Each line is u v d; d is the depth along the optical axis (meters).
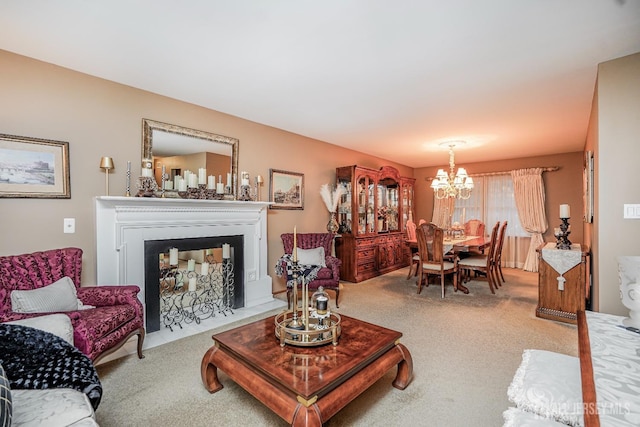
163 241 2.99
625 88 2.37
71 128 2.58
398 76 2.70
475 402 1.85
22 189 2.35
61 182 2.52
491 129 4.32
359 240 5.16
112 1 1.74
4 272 2.01
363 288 4.68
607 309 2.45
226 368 1.77
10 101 2.30
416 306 3.76
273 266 4.29
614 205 2.41
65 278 2.22
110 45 2.21
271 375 1.51
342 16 1.87
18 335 1.33
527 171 6.21
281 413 1.43
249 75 2.69
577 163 5.82
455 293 4.38
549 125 4.10
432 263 4.32
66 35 2.08
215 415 1.74
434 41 2.15
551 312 3.28
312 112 3.67
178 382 2.07
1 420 0.91
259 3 1.75
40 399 1.19
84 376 1.37
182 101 3.30
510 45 2.20
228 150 3.71
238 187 3.82
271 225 4.28
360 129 4.38
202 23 1.95
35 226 2.41
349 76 2.71
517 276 5.56
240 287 3.63
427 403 1.84
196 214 3.23
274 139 4.31
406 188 6.76
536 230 6.10
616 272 2.41
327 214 5.21
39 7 1.78
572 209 5.86
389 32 2.04
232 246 3.57
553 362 1.40
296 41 2.15
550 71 2.60
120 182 2.85
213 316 3.35
